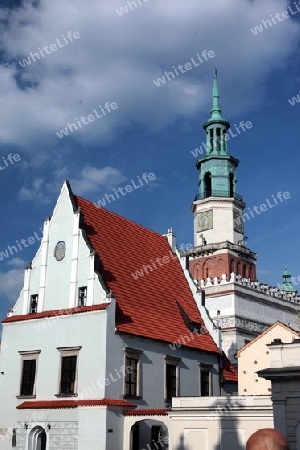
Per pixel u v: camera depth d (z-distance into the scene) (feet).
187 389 129.08
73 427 105.70
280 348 92.43
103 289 115.34
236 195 275.39
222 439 104.12
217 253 259.39
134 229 149.28
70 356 113.39
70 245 124.88
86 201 137.18
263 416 101.60
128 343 114.32
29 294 127.75
